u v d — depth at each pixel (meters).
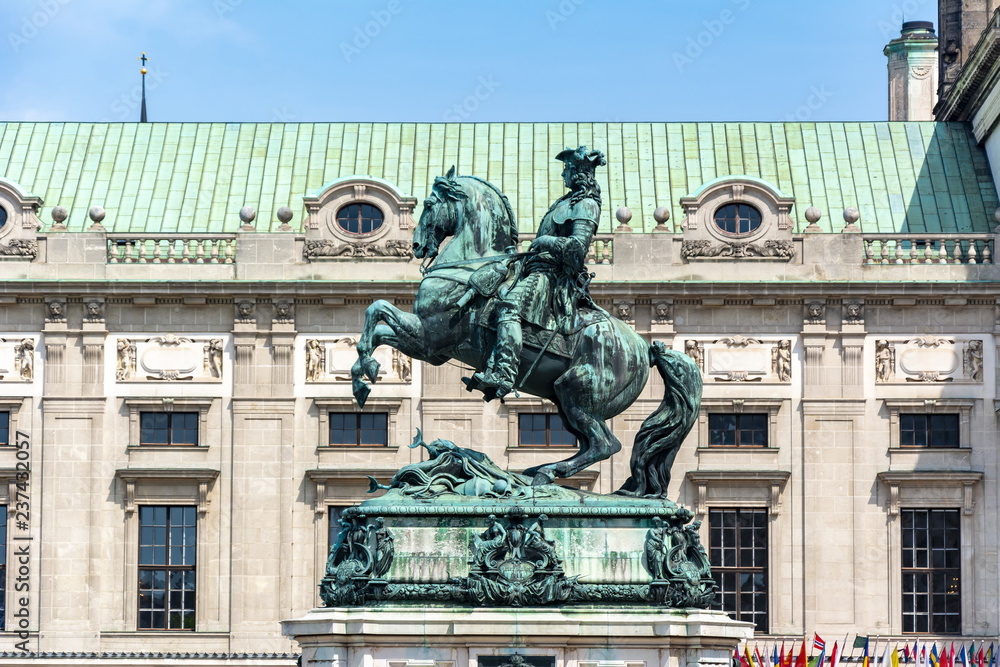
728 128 83.31
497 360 23.22
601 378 23.84
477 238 24.27
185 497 75.25
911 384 75.50
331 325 76.06
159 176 81.25
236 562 74.81
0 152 82.31
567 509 22.88
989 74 78.38
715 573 74.88
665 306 75.56
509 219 24.67
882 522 74.81
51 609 74.38
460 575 22.64
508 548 22.62
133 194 80.50
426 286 23.92
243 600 74.56
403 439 75.69
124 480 75.06
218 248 76.25
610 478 73.94
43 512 75.12
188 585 75.06
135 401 75.50
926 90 95.81
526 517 22.83
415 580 22.69
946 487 74.81
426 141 82.50
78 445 75.50
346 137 83.00
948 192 80.12
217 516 75.19
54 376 75.81
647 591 22.62
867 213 79.50
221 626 74.50
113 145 82.81
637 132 83.06
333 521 75.56
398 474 23.70
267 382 75.88
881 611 74.31
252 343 75.94
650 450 24.17
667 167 81.38
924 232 78.38
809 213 76.00
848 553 74.69
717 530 75.19
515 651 22.31
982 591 74.38
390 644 22.36
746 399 75.31
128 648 74.12
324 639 22.47
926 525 75.12
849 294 75.19
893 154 82.06
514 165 81.00
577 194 24.23
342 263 75.88
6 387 75.81
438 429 75.69
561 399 23.95
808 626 74.25
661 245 75.81
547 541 22.73
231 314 76.25
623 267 75.69
